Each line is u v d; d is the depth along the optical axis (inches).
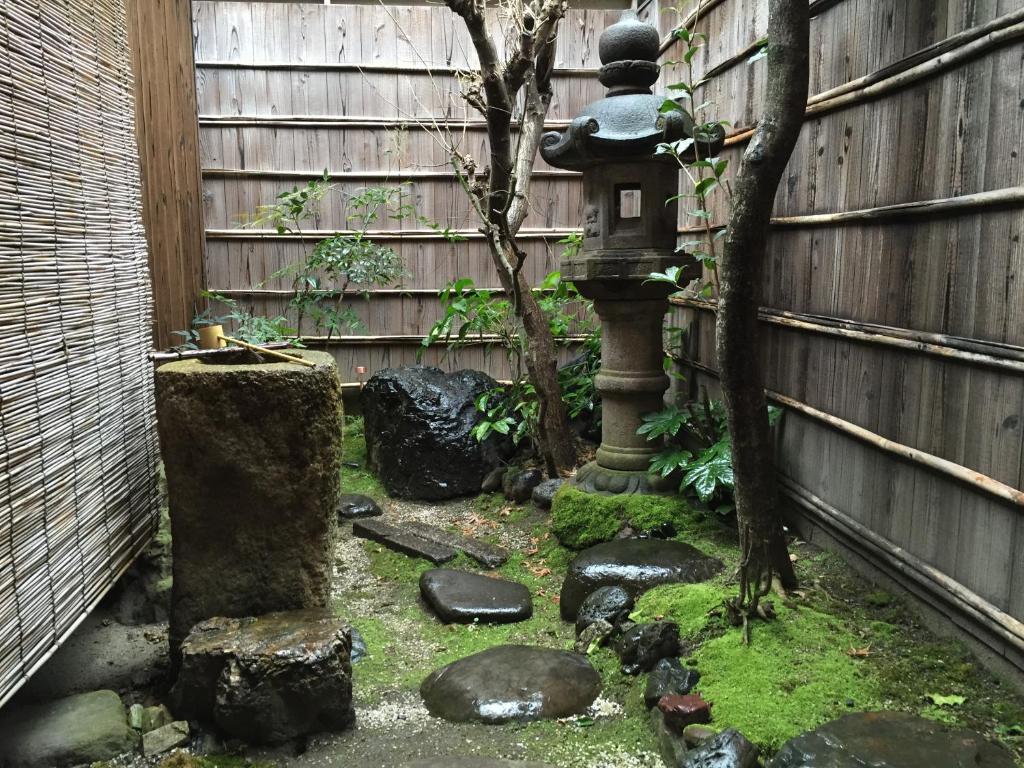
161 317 157.3
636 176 131.6
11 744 74.4
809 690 78.9
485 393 179.2
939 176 86.7
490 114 135.0
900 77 91.3
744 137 135.0
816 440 118.3
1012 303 76.1
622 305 136.9
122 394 92.0
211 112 199.0
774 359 130.6
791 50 83.1
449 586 118.0
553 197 212.2
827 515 113.4
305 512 87.2
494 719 82.3
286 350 95.3
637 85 137.2
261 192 204.5
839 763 65.4
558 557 133.3
